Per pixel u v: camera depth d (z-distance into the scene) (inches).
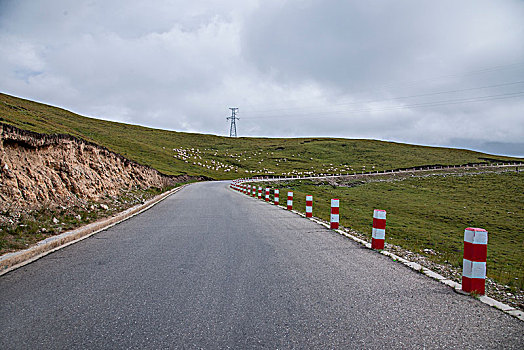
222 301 165.9
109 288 185.3
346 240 331.0
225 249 283.6
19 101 3855.8
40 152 549.6
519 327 141.6
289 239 331.6
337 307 159.3
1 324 141.1
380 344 124.8
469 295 179.6
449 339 129.5
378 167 3836.1
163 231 377.1
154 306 159.6
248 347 121.6
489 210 1667.1
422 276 212.2
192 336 130.0
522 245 954.1
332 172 3523.6
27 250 259.4
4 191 415.5
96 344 124.3
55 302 165.2
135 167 1184.2
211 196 982.4
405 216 1342.3
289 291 180.7
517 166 3636.8
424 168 3666.3
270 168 3806.6
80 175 627.2
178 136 5487.2
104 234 358.3
